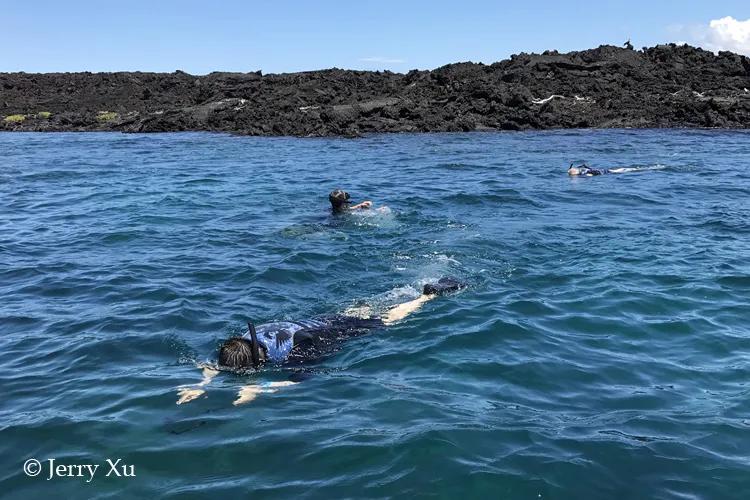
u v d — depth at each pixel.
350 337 6.57
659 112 38.25
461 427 4.71
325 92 44.53
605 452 4.38
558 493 3.96
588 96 42.06
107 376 5.76
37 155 26.67
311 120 38.09
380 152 26.58
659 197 14.58
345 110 39.47
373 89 46.25
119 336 6.70
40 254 10.20
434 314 7.20
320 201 14.86
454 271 8.88
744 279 8.30
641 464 4.24
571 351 6.20
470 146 28.25
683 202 13.97
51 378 5.73
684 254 9.58
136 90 55.12
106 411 5.09
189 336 6.71
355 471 4.20
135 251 10.32
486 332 6.64
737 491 3.97
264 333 6.18
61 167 22.28
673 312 7.22
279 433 4.69
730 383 5.48
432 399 5.21
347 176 19.20
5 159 25.03
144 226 12.23
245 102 45.81
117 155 26.55
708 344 6.33
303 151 27.48
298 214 13.27
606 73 45.22
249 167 21.88
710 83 42.84
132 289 8.30
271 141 32.88
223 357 5.90
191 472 4.24
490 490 3.99
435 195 15.18
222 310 7.50
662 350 6.22
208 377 5.74
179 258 9.83
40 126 44.31
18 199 15.67
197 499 3.94
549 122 37.28
